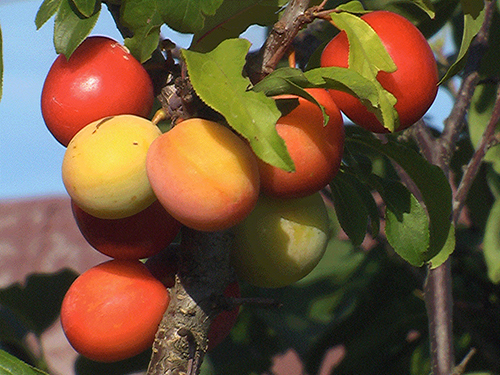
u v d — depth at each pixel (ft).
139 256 1.53
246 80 1.40
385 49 1.48
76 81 1.48
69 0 1.50
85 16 1.49
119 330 1.49
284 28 1.48
